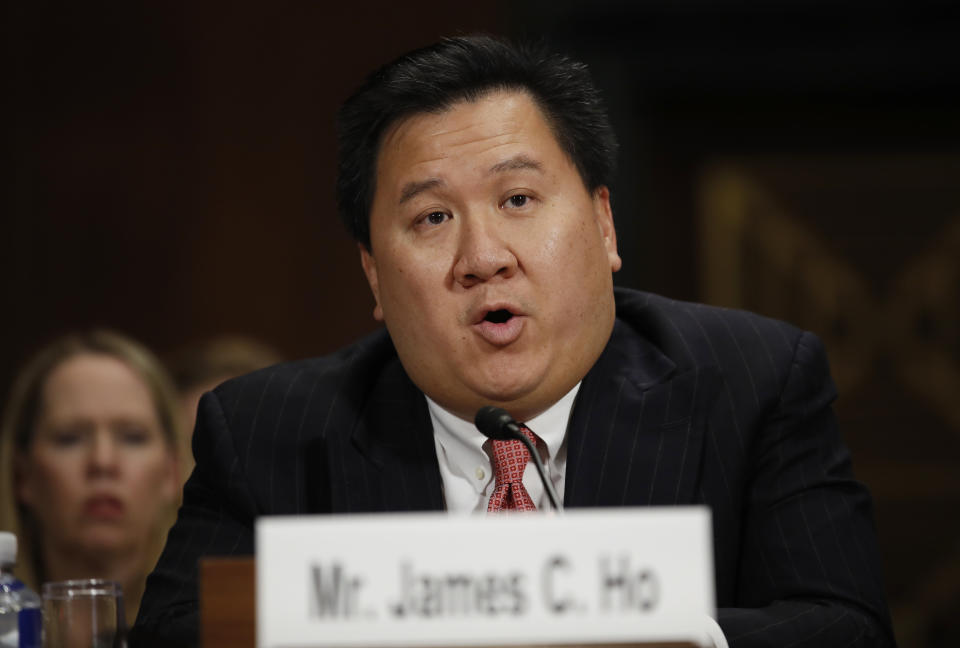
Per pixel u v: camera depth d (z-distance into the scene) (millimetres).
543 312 6008
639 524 3877
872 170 19828
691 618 3838
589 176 6375
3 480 10273
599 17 19031
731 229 19859
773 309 19750
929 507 19156
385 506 6492
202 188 17062
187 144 17078
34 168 16812
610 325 6422
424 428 6648
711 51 19203
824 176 19875
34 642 5242
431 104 6141
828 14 19031
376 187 6340
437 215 6113
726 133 20016
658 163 19984
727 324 6949
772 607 5871
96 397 10328
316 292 17141
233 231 17078
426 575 3848
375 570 3852
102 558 10203
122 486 10250
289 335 17047
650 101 19812
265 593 3842
